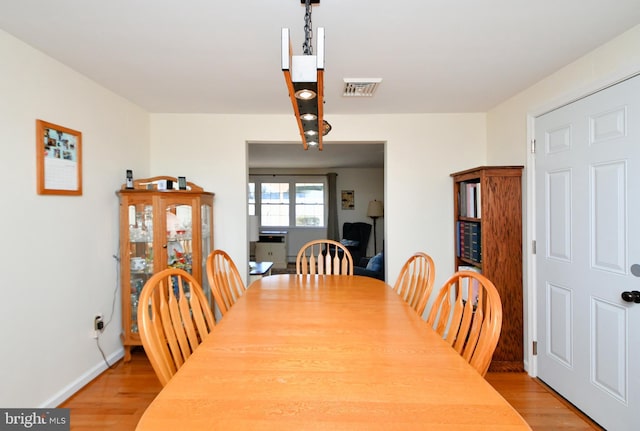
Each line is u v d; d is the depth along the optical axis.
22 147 1.82
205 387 0.89
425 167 3.19
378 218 7.52
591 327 1.92
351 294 1.93
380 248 7.49
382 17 1.56
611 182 1.78
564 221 2.14
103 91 2.50
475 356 1.08
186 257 2.75
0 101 1.69
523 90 2.54
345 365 1.03
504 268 2.56
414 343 1.20
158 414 0.77
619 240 1.73
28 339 1.84
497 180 2.56
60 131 2.07
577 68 2.02
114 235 2.64
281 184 7.63
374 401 0.83
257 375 0.96
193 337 1.32
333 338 1.25
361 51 1.90
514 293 2.56
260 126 3.19
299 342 1.21
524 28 1.66
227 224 3.19
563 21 1.59
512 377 2.45
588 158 1.93
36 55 1.90
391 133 3.19
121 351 2.71
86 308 2.31
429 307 3.17
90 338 2.35
